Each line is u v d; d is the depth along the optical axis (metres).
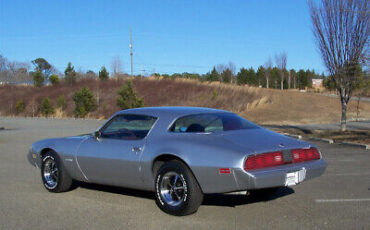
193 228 4.55
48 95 55.00
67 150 6.30
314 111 35.03
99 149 5.86
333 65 16.98
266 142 4.92
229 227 4.58
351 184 7.09
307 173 4.96
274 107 37.66
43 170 6.72
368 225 4.62
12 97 56.19
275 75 75.25
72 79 59.62
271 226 4.61
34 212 5.36
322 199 5.94
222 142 4.86
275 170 4.64
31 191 6.71
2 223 4.87
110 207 5.57
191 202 4.84
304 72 83.69
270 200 5.87
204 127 5.28
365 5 15.24
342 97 18.25
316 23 16.78
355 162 9.92
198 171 4.73
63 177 6.40
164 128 5.39
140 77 57.28
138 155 5.36
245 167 4.50
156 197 5.20
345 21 15.95
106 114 43.47
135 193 6.43
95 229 4.59
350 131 18.33
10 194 6.48
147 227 4.62
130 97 40.19
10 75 74.31
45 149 6.73
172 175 5.07
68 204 5.79
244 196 6.13
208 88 48.94
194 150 4.84
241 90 47.19
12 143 15.81
